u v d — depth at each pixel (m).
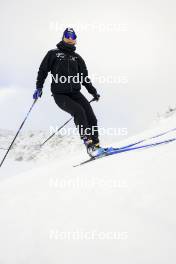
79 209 2.43
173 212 2.04
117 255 1.78
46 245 2.06
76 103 4.73
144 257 1.71
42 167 6.19
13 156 31.75
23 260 2.04
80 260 1.83
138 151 3.71
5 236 2.38
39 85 4.91
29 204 2.83
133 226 2.00
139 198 2.33
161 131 6.08
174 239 1.79
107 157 3.97
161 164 2.84
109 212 2.25
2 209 2.94
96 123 4.85
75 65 4.87
